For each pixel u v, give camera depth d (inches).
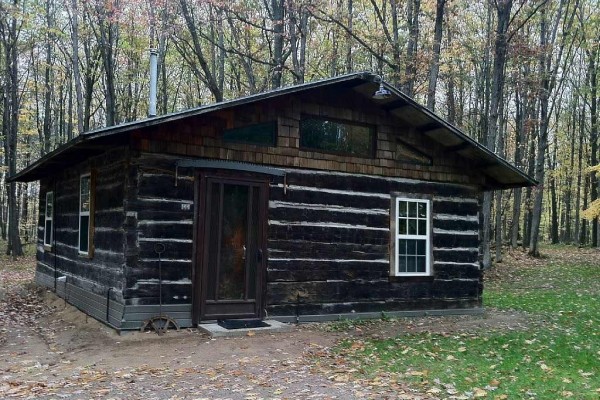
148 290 353.7
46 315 458.9
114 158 386.9
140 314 350.9
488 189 533.3
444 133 452.8
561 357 313.0
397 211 455.8
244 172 389.4
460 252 483.5
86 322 400.2
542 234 1766.7
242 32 949.2
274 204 402.9
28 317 450.3
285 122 408.8
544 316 468.4
